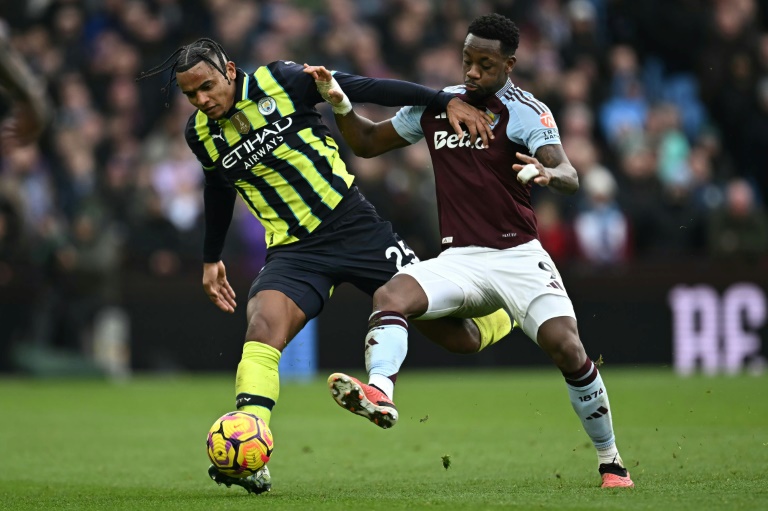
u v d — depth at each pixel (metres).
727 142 55.44
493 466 21.91
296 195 19.19
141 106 54.12
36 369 46.62
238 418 16.86
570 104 52.75
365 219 19.59
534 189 48.38
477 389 39.47
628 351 46.97
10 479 21.17
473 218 18.41
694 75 57.81
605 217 47.97
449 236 18.64
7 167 49.59
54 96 53.00
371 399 16.39
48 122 23.77
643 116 54.06
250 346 17.88
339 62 53.28
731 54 55.34
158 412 34.66
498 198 18.25
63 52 55.34
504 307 18.42
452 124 18.28
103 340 46.81
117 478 21.25
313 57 53.41
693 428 27.30
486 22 18.11
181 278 47.69
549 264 18.27
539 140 17.92
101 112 53.91
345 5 55.44
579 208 48.16
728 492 16.66
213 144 19.27
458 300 18.22
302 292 18.73
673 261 46.94
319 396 38.81
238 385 17.72
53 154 51.50
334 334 46.84
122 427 30.83
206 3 55.03
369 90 19.27
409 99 19.00
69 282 46.59
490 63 18.08
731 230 47.19
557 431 28.06
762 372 45.22
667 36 57.75
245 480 17.47
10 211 47.94
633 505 15.32
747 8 56.22
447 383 42.22
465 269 18.28
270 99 19.03
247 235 47.19
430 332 19.52
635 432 26.70
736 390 36.72
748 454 22.12
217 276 20.73
